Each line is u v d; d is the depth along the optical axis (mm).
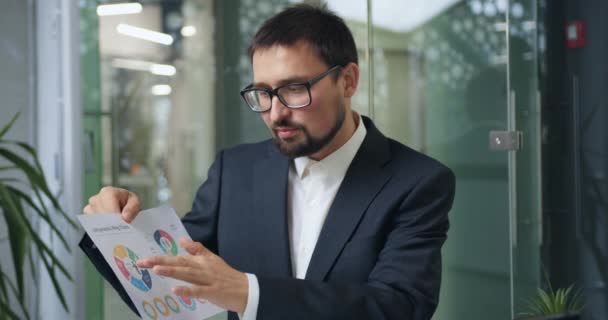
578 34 3080
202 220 1244
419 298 978
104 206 1066
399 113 2609
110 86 2736
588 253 3000
